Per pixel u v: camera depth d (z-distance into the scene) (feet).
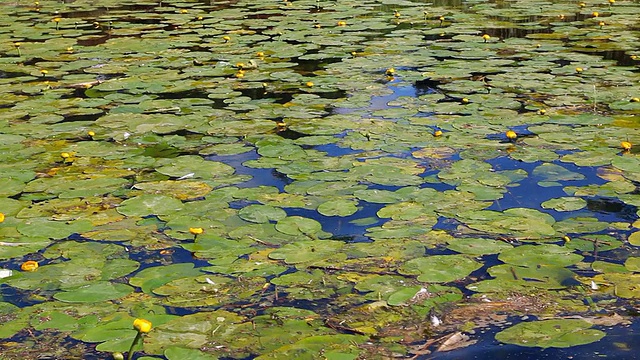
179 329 10.28
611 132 19.03
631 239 12.91
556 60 28.66
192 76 26.89
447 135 19.11
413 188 15.39
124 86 25.30
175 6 48.52
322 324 10.48
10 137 19.51
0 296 11.33
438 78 25.80
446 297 11.17
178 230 13.52
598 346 9.82
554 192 15.23
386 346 9.91
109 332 10.19
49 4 50.67
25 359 9.71
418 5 47.78
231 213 14.30
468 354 9.68
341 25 38.50
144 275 11.93
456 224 13.71
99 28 39.24
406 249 12.64
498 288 11.35
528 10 43.65
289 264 12.22
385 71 27.25
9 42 34.83
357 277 11.75
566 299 11.00
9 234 13.37
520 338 9.94
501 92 23.59
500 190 15.26
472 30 36.58
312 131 19.67
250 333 10.20
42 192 15.53
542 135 18.92
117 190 15.62
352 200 14.79
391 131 19.58
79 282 11.71
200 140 19.17
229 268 12.14
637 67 27.20
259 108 22.25
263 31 37.09
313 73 27.20
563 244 12.85
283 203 14.70
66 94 24.59
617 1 47.50
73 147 18.67
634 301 10.89
